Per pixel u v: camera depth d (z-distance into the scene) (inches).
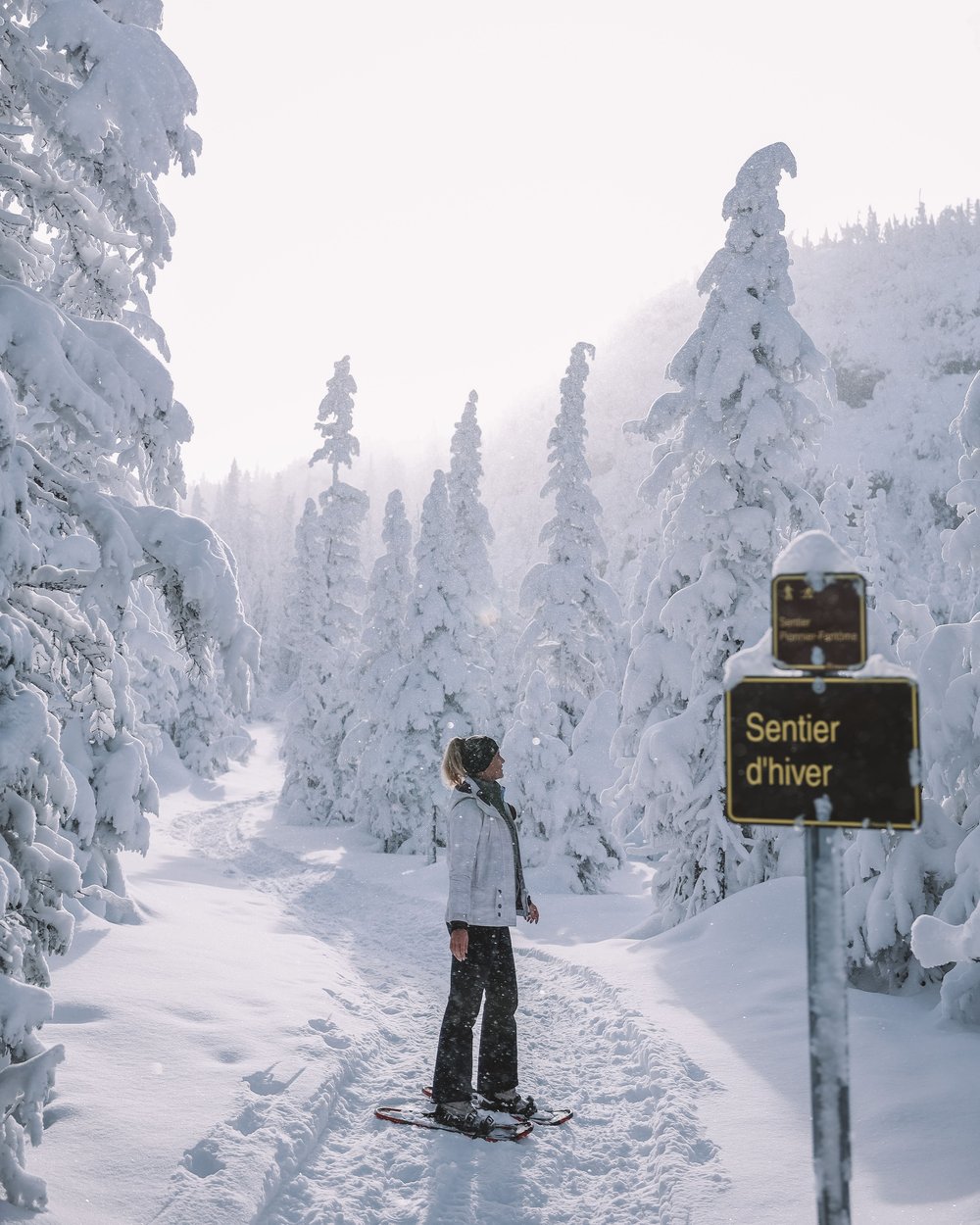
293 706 1435.8
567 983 358.0
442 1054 197.2
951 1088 191.5
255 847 1093.1
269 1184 157.2
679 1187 161.3
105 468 294.4
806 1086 207.0
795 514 521.3
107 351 198.2
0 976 141.9
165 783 1664.6
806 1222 146.6
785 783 95.4
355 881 776.9
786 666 96.3
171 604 193.2
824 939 92.7
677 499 589.3
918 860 279.0
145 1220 140.8
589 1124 201.5
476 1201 160.1
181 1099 186.9
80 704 207.3
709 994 298.5
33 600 187.9
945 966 275.6
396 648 1289.4
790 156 505.4
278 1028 241.4
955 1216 141.9
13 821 160.4
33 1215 137.2
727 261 519.8
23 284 197.6
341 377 1533.0
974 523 278.5
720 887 492.7
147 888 529.7
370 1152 180.4
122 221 225.8
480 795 209.2
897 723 93.0
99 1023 228.2
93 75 188.9
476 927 203.2
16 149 212.8
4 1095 134.4
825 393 514.3
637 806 513.3
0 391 168.4
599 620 955.3
